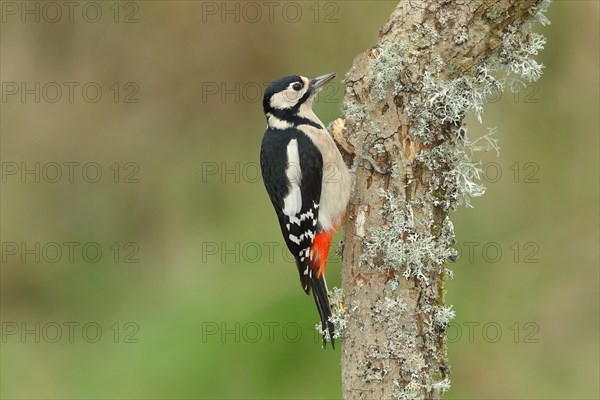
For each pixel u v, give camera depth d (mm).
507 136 13094
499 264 12594
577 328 12070
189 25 15336
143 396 11742
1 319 13977
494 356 11875
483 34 6621
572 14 13109
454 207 6914
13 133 15398
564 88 13148
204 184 15008
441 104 6688
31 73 15680
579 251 12531
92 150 15391
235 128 15289
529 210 12898
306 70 14836
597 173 12891
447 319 6781
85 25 15703
